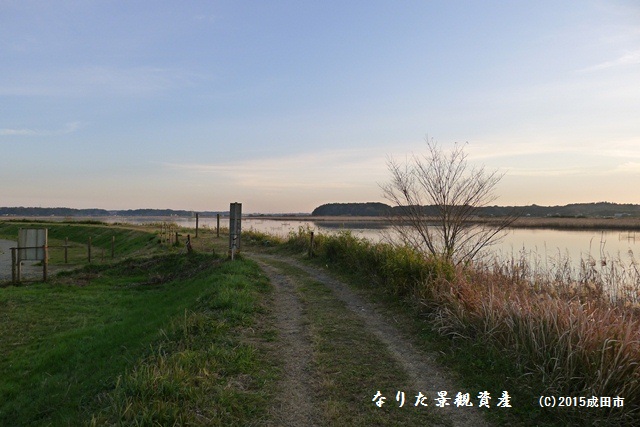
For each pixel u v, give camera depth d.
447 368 5.67
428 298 7.94
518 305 6.02
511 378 5.04
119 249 28.30
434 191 12.23
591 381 4.48
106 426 4.23
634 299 7.92
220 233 29.30
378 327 7.47
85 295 14.33
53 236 42.50
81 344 9.20
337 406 4.61
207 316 7.62
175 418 4.09
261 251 19.69
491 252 11.90
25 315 11.80
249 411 4.48
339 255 13.96
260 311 8.25
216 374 5.16
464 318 6.55
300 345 6.50
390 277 9.66
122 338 8.89
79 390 6.42
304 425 4.29
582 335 4.88
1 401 7.04
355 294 10.02
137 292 14.86
